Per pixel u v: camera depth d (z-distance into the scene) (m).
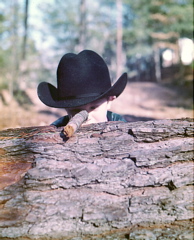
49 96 1.86
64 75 1.76
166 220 1.37
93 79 1.75
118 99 14.61
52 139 1.53
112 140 1.50
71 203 1.39
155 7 18.64
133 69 30.30
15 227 1.35
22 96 13.16
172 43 23.14
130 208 1.38
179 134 1.49
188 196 1.40
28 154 1.50
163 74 27.36
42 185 1.42
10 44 15.94
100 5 23.28
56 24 18.00
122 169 1.43
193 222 1.38
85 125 1.58
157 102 14.48
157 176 1.42
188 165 1.44
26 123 9.31
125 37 22.91
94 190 1.42
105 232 1.36
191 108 12.96
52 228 1.35
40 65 15.68
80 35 19.41
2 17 15.59
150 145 1.48
